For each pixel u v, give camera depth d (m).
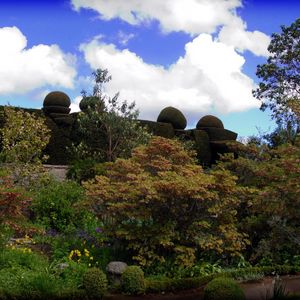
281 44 25.02
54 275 7.35
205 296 6.62
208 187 8.38
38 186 12.78
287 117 21.42
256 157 11.73
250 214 10.21
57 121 18.16
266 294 7.29
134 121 17.72
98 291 6.94
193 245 8.56
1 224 7.33
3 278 6.89
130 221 8.70
